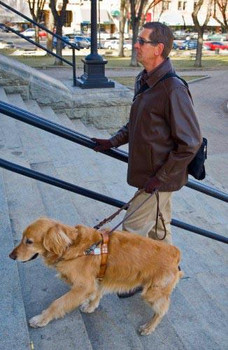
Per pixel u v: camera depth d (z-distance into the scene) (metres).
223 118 13.45
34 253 2.40
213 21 57.56
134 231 2.91
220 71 25.81
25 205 3.88
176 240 4.33
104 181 5.19
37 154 5.40
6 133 5.66
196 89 19.09
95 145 2.84
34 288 2.85
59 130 2.60
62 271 2.47
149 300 2.66
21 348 2.08
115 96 7.93
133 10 24.89
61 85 7.91
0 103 2.35
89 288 2.52
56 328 2.47
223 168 8.34
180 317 2.94
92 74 8.02
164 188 2.65
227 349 2.68
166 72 2.47
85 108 7.83
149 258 2.60
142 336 2.68
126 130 2.95
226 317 3.06
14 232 3.38
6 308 2.34
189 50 42.84
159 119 2.51
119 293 2.89
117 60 29.42
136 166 2.71
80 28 55.81
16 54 30.28
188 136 2.42
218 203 5.95
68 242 2.42
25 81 7.29
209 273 3.77
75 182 4.86
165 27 2.44
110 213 4.32
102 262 2.54
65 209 4.05
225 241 3.82
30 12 30.67
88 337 2.46
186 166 2.53
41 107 7.53
